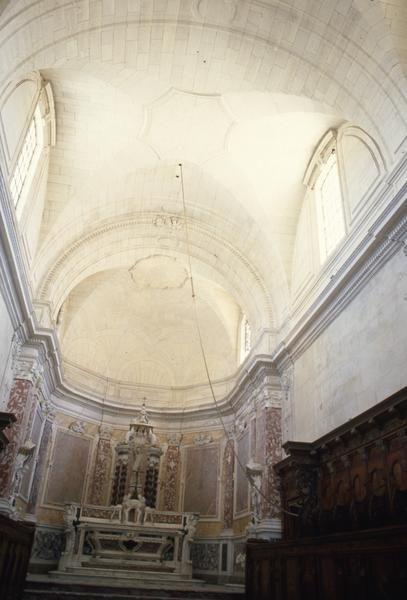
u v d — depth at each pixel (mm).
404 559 5137
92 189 14445
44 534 16078
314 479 10773
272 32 10305
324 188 13375
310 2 9492
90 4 9461
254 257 16109
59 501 17141
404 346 8344
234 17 10195
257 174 14117
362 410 9477
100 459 18828
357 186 11219
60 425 17984
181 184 15148
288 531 12086
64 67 10766
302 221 14477
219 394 20156
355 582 6082
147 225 16359
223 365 20859
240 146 13594
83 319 20375
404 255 8680
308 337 12594
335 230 12383
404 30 9023
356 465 9133
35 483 15938
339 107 10828
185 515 15320
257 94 11898
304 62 10547
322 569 7020
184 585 13305
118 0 9648
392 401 7699
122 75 11516
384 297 9203
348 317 10609
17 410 12883
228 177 14430
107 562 14234
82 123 13086
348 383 10242
